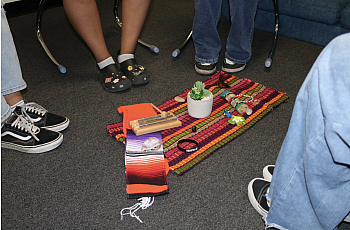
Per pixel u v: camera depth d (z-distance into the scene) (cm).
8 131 119
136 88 158
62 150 120
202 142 119
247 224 91
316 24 189
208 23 156
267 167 104
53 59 180
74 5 143
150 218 93
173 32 221
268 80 162
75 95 154
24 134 118
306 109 68
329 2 175
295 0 187
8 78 117
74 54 196
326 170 66
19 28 237
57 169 111
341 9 174
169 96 151
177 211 94
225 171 108
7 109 115
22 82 124
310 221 79
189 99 130
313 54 186
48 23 245
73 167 112
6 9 264
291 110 139
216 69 175
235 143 120
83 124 133
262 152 116
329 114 60
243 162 112
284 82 160
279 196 77
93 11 150
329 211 72
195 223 91
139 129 120
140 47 201
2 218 94
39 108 130
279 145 119
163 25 233
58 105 146
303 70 170
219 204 96
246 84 156
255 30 220
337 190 70
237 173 107
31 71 177
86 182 105
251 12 153
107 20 244
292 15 194
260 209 91
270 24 211
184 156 113
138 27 163
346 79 57
